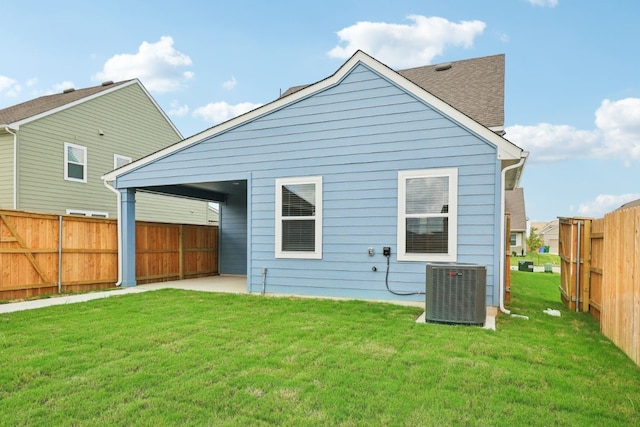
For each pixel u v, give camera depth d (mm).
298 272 7898
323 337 4793
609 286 5195
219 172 8664
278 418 2795
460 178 6703
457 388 3314
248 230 8375
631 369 3883
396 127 7184
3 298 7715
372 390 3260
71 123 14438
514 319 6059
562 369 3811
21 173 12781
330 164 7688
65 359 3953
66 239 8898
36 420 2762
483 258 6535
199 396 3123
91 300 7512
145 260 10602
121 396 3127
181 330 5109
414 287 6969
